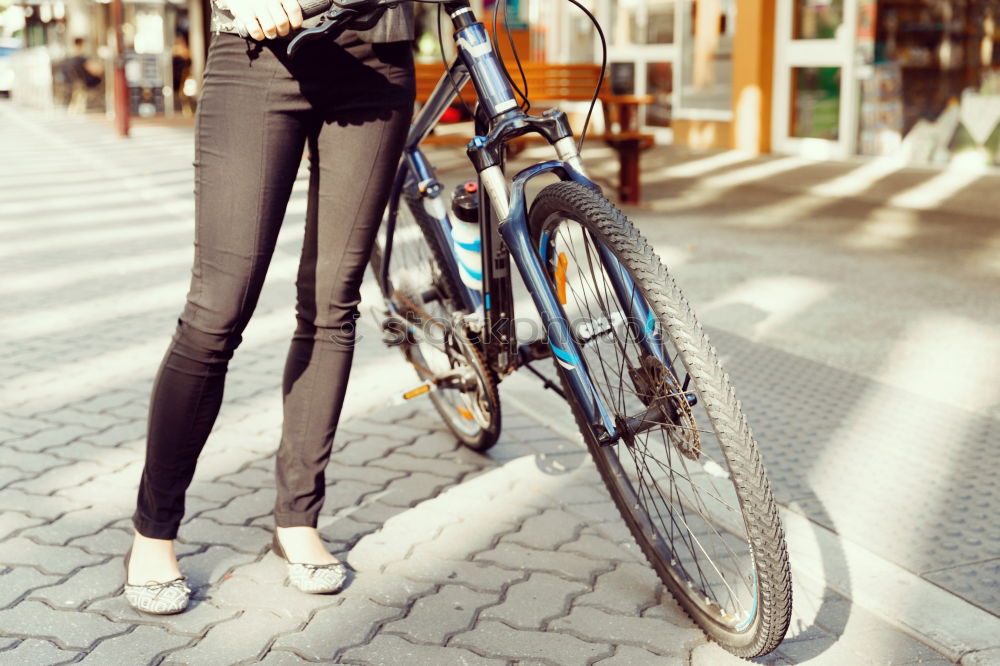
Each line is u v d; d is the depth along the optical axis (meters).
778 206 7.74
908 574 2.38
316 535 2.36
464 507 2.76
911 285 5.22
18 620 2.16
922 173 9.23
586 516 2.71
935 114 9.58
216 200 2.08
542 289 2.11
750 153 11.13
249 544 2.53
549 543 2.56
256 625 2.17
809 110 10.75
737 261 5.78
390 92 2.17
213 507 2.72
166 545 2.24
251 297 2.13
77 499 2.76
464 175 8.41
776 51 10.94
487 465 3.04
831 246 6.21
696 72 12.02
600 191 2.06
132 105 17.88
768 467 3.00
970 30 9.18
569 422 3.36
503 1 2.26
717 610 2.09
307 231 2.26
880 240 6.39
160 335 4.34
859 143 10.29
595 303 2.10
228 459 3.05
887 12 9.82
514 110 2.21
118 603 2.24
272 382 3.77
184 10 18.08
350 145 2.16
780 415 3.42
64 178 9.20
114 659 2.03
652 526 2.25
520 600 2.29
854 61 10.11
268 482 2.89
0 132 14.04
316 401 2.31
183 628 2.15
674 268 5.61
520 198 2.15
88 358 4.02
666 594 2.33
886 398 3.58
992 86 9.06
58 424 3.31
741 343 4.24
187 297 2.16
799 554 2.47
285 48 2.03
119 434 3.24
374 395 3.62
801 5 10.66
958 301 4.90
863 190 8.38
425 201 2.89
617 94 13.41
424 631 2.16
